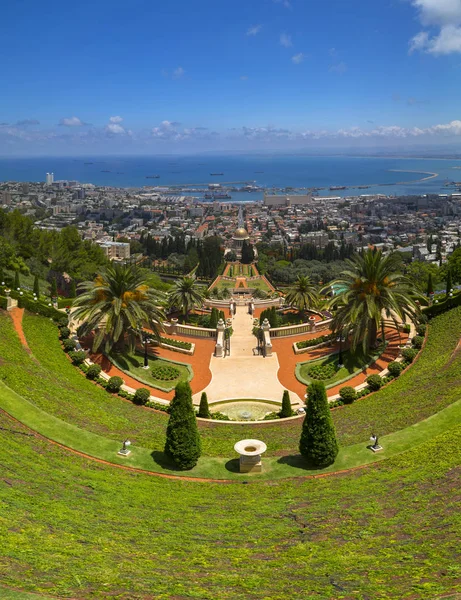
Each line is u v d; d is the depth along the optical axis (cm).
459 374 3906
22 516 2069
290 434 3619
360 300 4856
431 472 2555
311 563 1862
